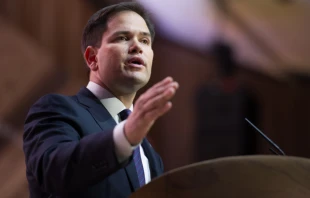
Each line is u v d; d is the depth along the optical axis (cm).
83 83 851
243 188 200
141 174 287
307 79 1115
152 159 315
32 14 834
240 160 200
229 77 1023
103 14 311
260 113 1047
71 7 857
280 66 1094
